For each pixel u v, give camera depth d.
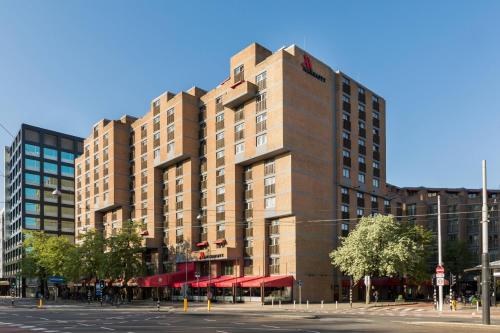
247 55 63.56
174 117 72.50
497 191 113.19
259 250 60.22
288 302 55.66
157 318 34.38
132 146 85.94
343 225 63.00
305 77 60.91
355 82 69.31
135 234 70.44
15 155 137.25
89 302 66.75
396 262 50.38
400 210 104.81
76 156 136.00
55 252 82.88
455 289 83.31
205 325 27.34
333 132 64.31
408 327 24.94
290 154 57.31
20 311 46.50
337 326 25.91
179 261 70.56
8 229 145.00
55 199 129.00
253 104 61.56
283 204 57.41
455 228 101.69
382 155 72.88
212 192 67.56
